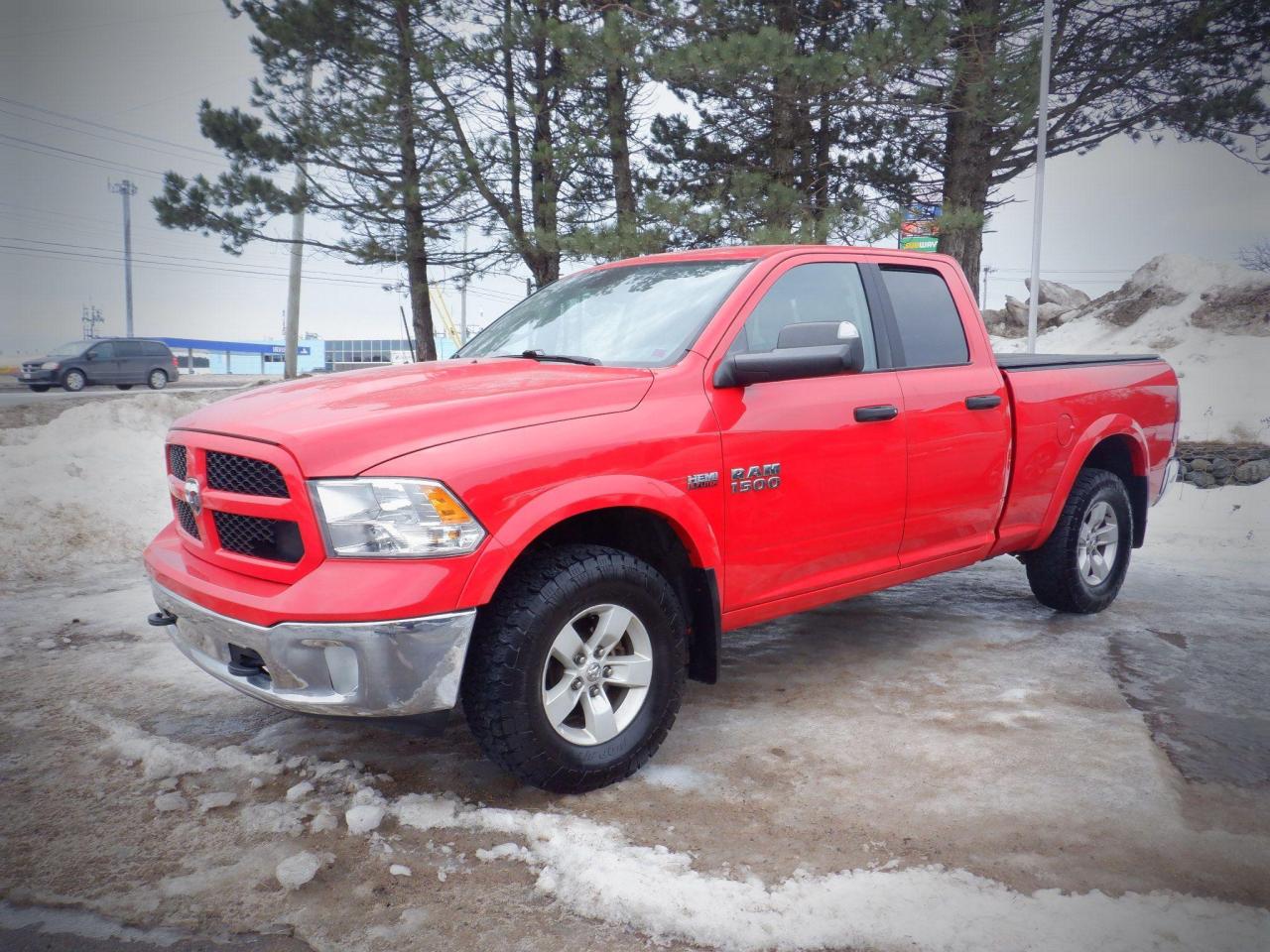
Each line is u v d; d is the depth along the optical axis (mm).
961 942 2225
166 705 3828
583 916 2369
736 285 3602
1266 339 15953
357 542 2666
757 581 3463
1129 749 3299
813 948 2227
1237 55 11945
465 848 2688
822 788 3035
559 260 15977
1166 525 7410
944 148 15969
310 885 2512
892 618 5066
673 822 2820
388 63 14695
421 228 16203
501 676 2768
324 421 2832
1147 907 2348
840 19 15023
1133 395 5133
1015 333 21859
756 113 15250
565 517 2848
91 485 7188
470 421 2846
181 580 3016
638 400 3145
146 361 28953
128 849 2701
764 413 3430
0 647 4566
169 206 15609
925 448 3980
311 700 2674
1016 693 3875
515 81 15227
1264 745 3328
